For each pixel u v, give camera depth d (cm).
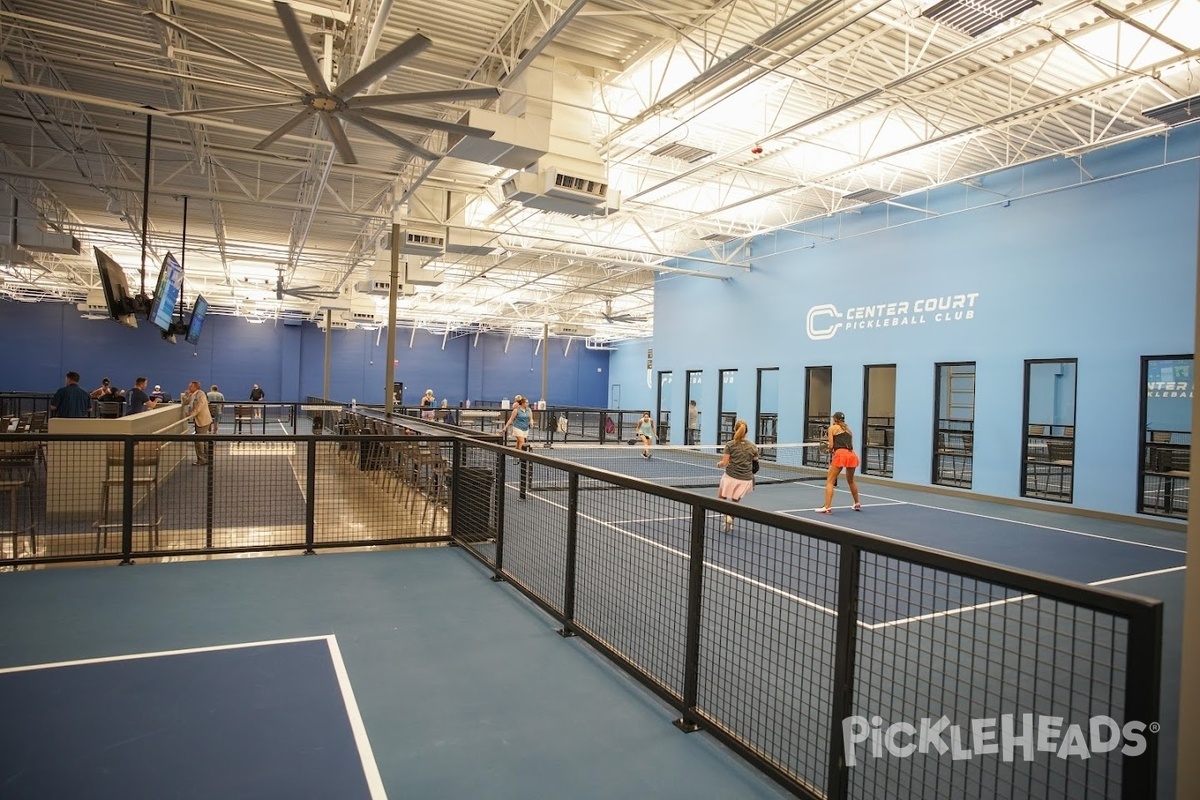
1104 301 1084
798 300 1678
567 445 2055
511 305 2819
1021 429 1196
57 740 301
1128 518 1038
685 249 1998
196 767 282
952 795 271
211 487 630
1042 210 1174
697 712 327
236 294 2773
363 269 2309
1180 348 995
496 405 3628
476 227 1427
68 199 1515
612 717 339
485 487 636
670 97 828
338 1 717
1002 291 1230
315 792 268
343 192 1378
